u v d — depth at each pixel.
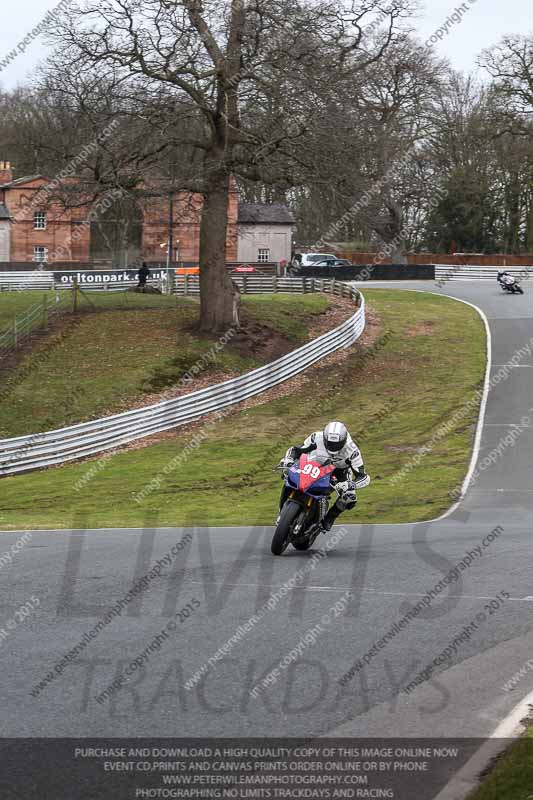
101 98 39.38
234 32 38.94
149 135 39.78
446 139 92.00
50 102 43.53
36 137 42.19
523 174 92.94
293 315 52.03
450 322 55.59
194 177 40.72
